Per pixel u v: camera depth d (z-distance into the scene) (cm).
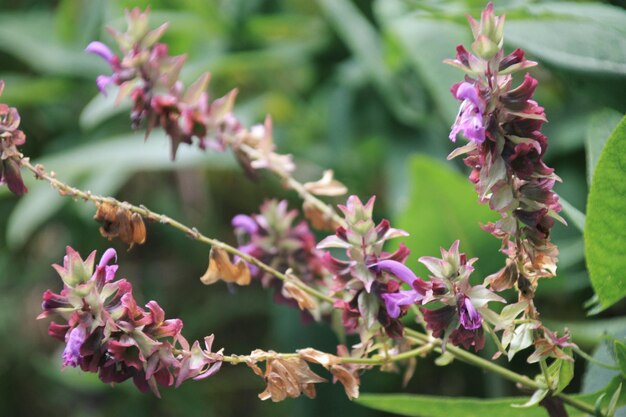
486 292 66
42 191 123
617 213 67
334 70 125
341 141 116
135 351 66
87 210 123
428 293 65
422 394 105
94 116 108
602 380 73
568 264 86
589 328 81
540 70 97
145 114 73
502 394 89
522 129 65
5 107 68
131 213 69
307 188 76
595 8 74
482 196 65
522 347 67
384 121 114
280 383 67
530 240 66
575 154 94
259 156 76
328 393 100
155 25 121
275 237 74
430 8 77
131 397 130
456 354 69
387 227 67
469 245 80
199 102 75
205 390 129
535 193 65
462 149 65
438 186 79
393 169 107
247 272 71
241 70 130
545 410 71
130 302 66
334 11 112
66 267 66
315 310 73
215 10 124
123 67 72
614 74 73
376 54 110
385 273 67
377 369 104
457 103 85
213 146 76
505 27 74
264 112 126
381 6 108
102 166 116
